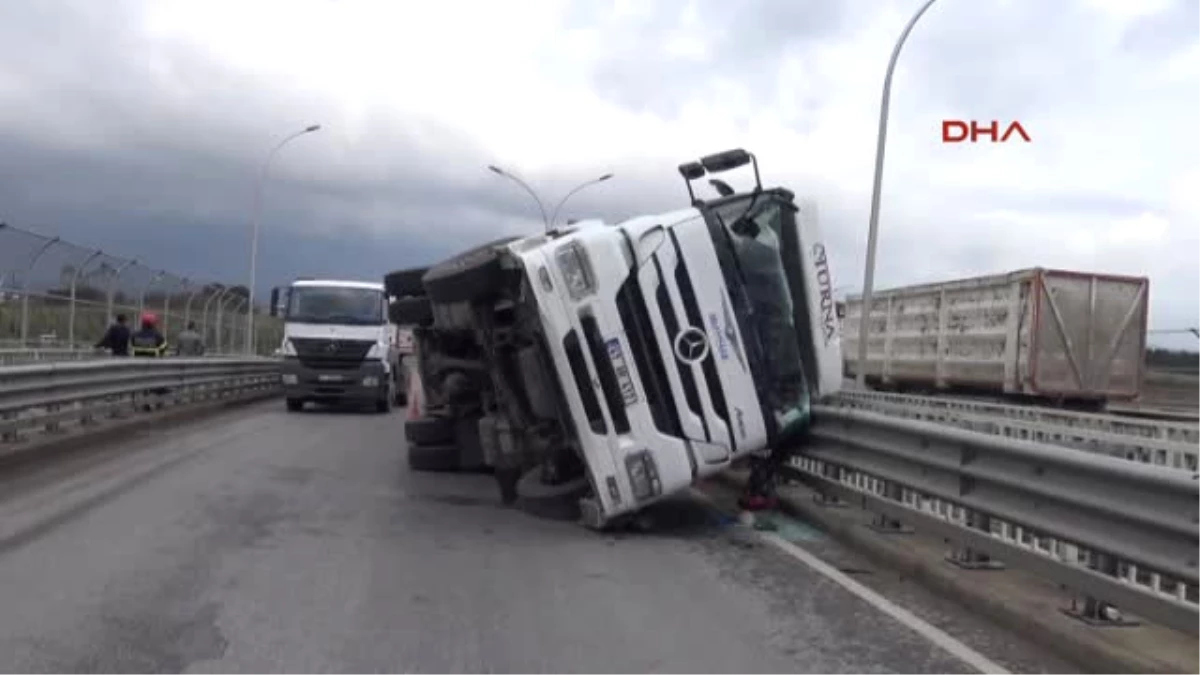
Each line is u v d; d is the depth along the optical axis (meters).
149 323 22.94
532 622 7.01
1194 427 11.59
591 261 9.61
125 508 10.66
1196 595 6.80
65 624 6.60
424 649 6.36
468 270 10.59
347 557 8.88
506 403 11.70
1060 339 22.17
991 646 6.55
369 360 25.89
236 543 9.24
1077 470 6.45
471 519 10.91
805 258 10.21
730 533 10.27
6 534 9.20
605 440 9.67
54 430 15.74
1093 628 6.36
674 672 6.02
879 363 28.05
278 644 6.37
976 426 10.86
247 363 28.84
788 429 10.26
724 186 10.49
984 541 7.59
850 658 6.30
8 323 21.03
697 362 9.77
